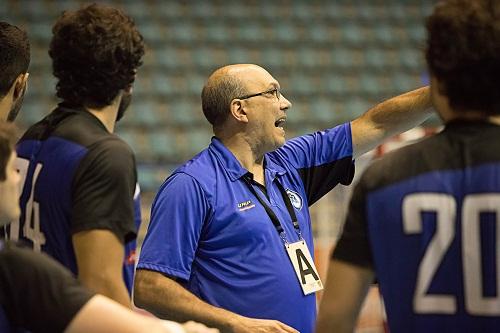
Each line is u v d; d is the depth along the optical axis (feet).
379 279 19.08
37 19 125.90
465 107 18.85
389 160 19.42
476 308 17.92
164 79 123.24
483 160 18.39
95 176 22.33
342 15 138.31
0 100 26.68
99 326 17.17
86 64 23.47
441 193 18.48
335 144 33.83
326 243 66.13
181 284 29.99
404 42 135.33
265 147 32.07
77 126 23.45
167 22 132.05
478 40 18.11
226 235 30.22
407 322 18.51
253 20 135.33
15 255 17.60
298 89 125.70
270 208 31.27
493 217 17.95
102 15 23.72
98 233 21.93
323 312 19.84
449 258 18.19
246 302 29.89
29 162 23.95
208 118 32.71
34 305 17.33
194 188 30.40
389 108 33.60
